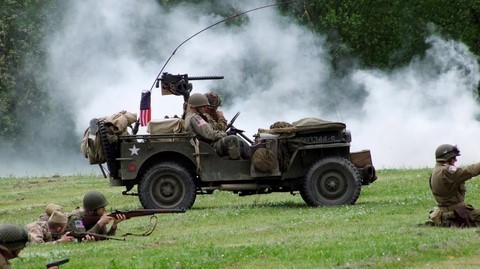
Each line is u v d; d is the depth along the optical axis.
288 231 29.31
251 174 36.09
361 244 25.19
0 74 89.00
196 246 26.67
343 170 35.94
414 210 33.00
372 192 40.28
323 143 36.19
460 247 24.23
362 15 91.50
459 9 91.62
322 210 34.44
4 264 20.44
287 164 36.19
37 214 39.88
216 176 36.34
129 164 36.19
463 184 27.95
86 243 28.28
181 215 34.72
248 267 22.98
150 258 24.56
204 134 36.09
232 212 34.75
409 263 22.81
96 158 36.47
